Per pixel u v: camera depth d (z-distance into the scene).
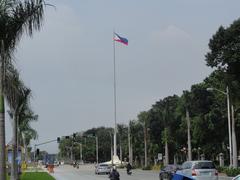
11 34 20.25
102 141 198.75
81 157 195.25
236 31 60.94
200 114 85.62
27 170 103.31
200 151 100.88
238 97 63.47
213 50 62.59
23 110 46.34
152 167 102.50
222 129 83.56
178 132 99.88
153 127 113.81
